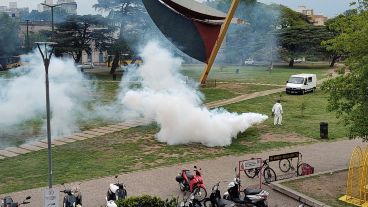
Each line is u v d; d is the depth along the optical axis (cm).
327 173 2094
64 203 1636
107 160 2456
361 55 1852
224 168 2266
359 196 1772
